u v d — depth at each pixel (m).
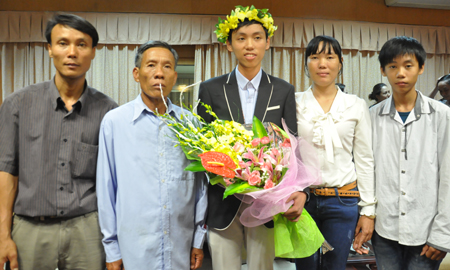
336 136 1.61
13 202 1.39
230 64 4.69
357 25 4.95
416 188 1.55
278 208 1.30
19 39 4.41
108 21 4.51
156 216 1.36
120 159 1.36
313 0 4.91
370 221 1.66
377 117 1.71
